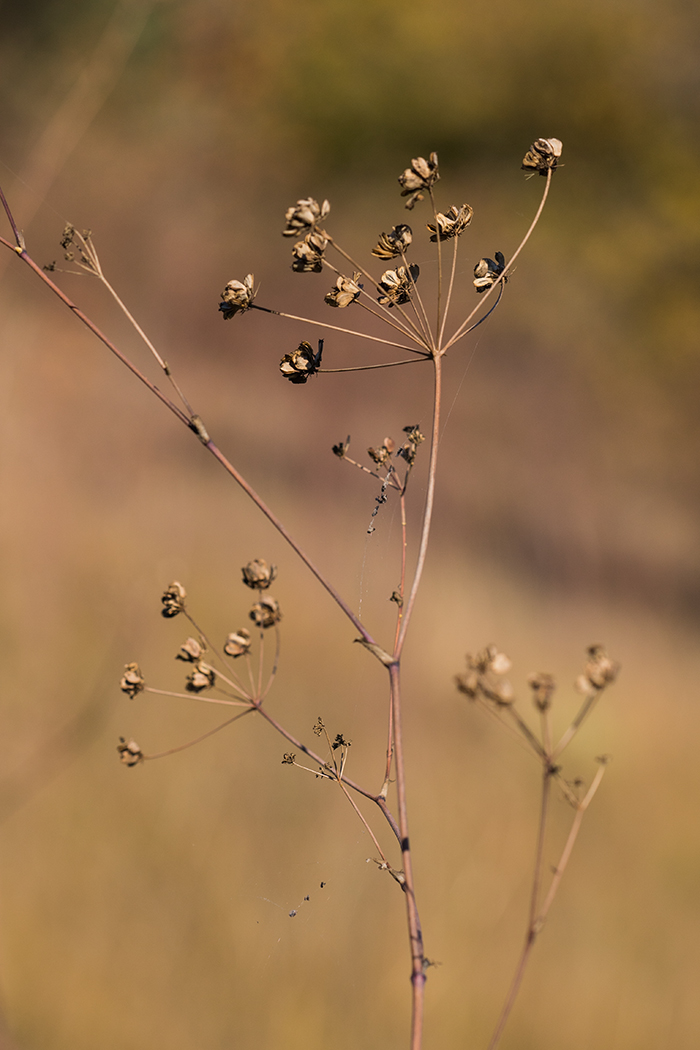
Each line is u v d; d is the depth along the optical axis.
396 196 8.05
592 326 7.36
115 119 5.95
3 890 1.39
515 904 1.76
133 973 1.35
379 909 1.60
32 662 1.72
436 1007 1.49
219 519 3.01
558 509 5.26
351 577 3.07
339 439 4.69
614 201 8.35
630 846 2.09
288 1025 1.35
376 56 8.36
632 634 4.25
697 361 7.32
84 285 3.87
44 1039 1.25
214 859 1.53
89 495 2.64
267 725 1.88
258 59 7.63
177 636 2.07
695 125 8.89
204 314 5.33
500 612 3.54
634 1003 1.65
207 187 6.46
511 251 7.76
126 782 1.62
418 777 1.99
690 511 5.95
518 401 6.29
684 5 9.29
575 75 8.88
